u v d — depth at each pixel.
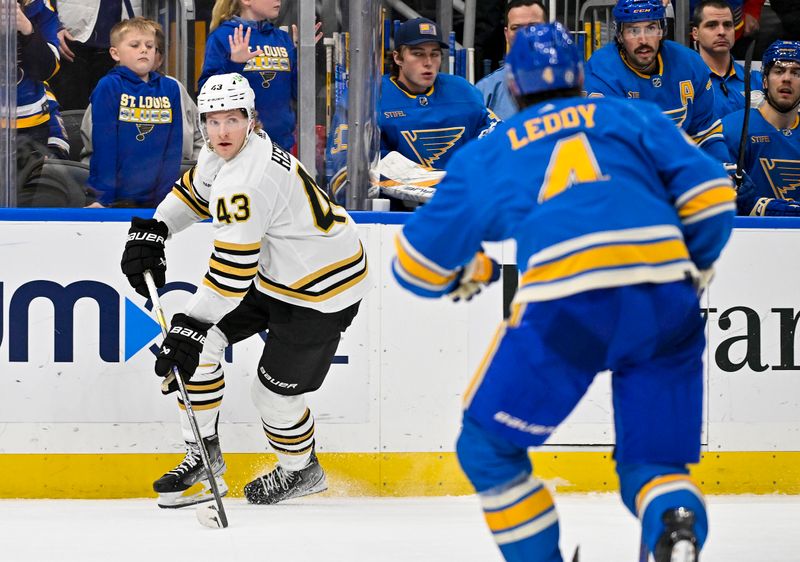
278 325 14.38
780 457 16.55
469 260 9.47
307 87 17.38
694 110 18.86
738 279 16.45
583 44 21.16
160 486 14.64
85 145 17.30
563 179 8.77
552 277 8.58
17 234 15.78
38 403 15.86
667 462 8.86
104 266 15.87
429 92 19.08
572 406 8.84
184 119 17.61
